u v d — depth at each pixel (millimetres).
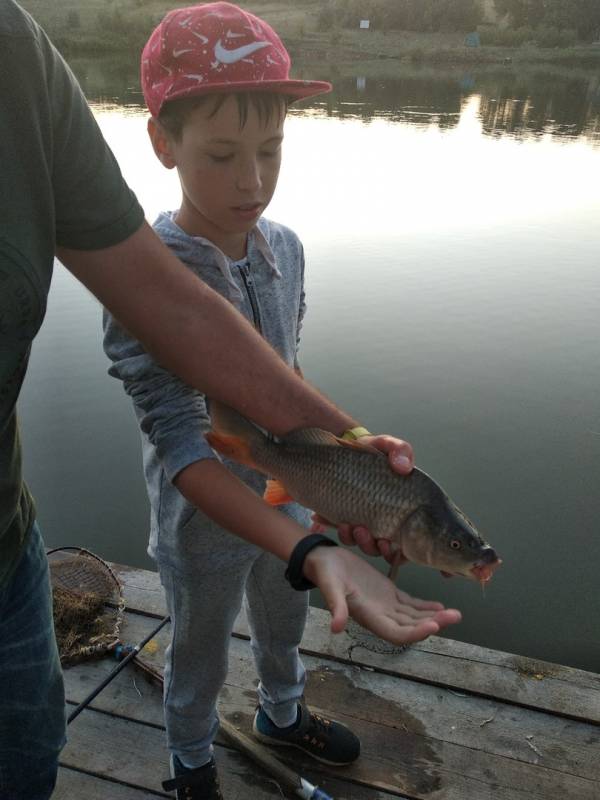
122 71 27906
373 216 10141
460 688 2445
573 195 11859
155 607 2844
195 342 1314
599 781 2141
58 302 6754
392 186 12094
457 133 18141
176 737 1975
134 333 1317
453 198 11445
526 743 2262
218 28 1465
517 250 8828
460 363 5902
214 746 2258
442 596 3621
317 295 7207
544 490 4398
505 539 3994
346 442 1484
